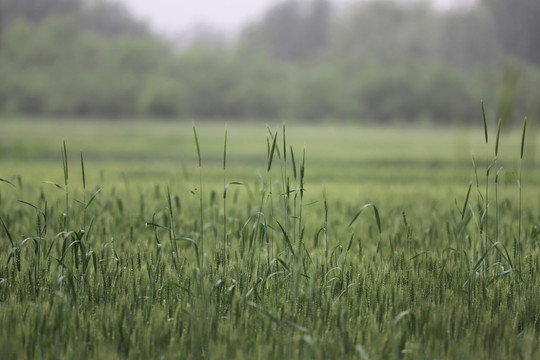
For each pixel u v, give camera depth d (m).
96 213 13.48
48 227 11.73
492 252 9.95
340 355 6.14
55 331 6.51
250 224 12.20
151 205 15.51
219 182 24.73
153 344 6.32
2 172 28.48
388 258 9.75
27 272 8.34
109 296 7.71
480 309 7.41
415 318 6.81
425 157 49.03
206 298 7.10
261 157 52.12
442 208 15.77
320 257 9.51
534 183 22.89
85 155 53.28
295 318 6.97
